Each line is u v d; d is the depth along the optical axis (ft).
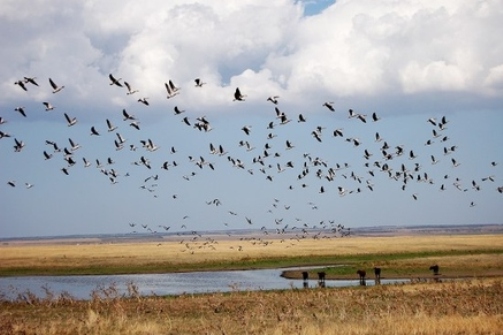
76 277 247.91
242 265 281.95
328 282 202.28
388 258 299.79
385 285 159.53
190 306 121.19
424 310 104.63
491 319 88.38
